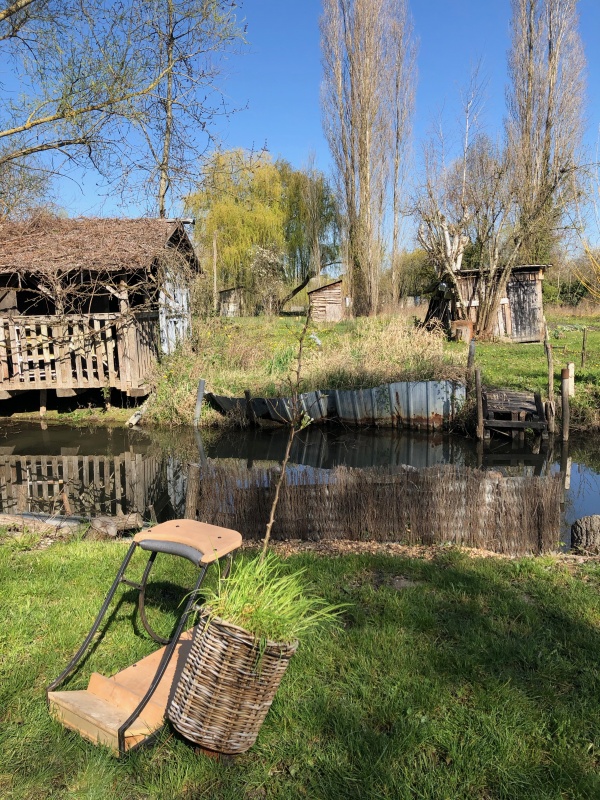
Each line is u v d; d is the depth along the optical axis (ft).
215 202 116.37
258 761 8.80
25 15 21.30
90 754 8.66
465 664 11.26
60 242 50.93
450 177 82.69
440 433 48.29
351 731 9.32
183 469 37.78
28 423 50.60
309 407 49.75
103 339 51.39
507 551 20.44
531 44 81.46
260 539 21.08
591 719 9.80
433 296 95.14
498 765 8.75
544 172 78.59
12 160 24.02
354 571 16.25
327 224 150.10
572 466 38.55
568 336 93.40
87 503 30.22
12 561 16.69
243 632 7.94
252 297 108.99
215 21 25.81
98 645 11.89
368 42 110.63
